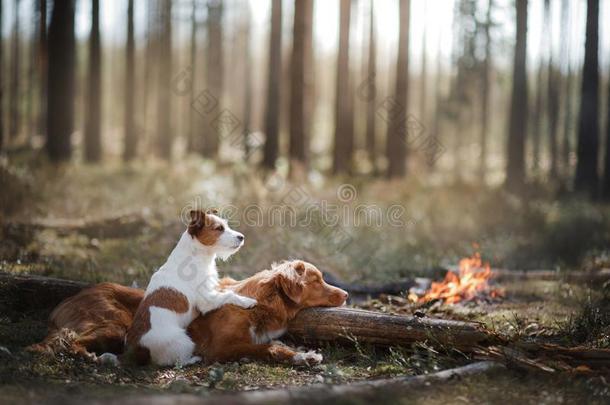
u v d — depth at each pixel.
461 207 13.79
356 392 4.01
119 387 4.36
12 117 25.50
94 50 20.48
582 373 4.60
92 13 20.31
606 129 16.91
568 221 11.76
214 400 3.53
